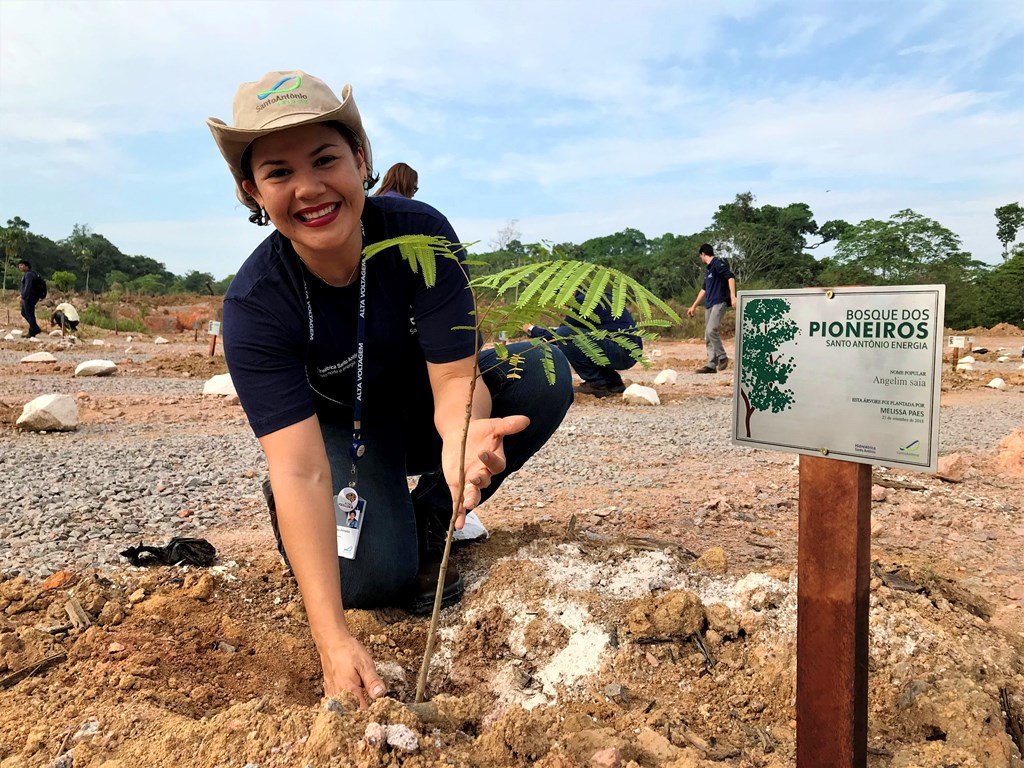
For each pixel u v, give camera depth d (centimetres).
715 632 227
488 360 270
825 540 157
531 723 182
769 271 5034
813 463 157
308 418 214
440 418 214
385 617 259
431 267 154
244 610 258
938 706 189
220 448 577
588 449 582
